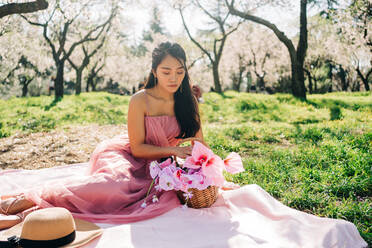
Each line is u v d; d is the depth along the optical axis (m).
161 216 2.44
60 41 17.97
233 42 33.41
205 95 16.55
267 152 5.16
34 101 14.49
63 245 1.87
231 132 6.95
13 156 5.44
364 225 2.52
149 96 2.96
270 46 33.88
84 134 7.60
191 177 2.42
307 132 6.40
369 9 16.27
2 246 1.87
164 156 2.79
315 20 30.56
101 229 2.14
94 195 2.47
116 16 20.78
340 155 4.35
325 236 2.06
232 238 2.02
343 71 34.81
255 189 2.68
